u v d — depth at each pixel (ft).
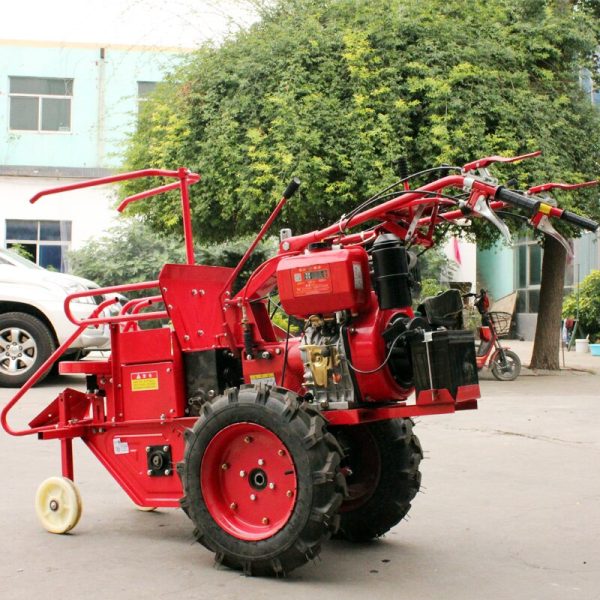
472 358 15.23
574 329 75.00
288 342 16.35
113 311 41.06
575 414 33.91
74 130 88.38
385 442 16.76
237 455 14.83
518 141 42.88
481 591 13.94
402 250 15.05
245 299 16.55
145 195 18.62
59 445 26.53
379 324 15.11
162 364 16.98
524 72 45.09
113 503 19.89
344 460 17.04
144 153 48.83
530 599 13.56
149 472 17.11
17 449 25.76
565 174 43.60
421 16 44.52
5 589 13.85
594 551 16.30
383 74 43.09
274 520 14.51
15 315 40.14
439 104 41.98
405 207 15.72
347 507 16.94
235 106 43.57
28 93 88.22
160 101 48.03
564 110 45.68
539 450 26.71
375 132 41.14
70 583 14.17
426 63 43.14
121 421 17.43
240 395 14.62
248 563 14.42
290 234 16.60
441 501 20.27
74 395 18.33
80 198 86.89
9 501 19.74
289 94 42.24
